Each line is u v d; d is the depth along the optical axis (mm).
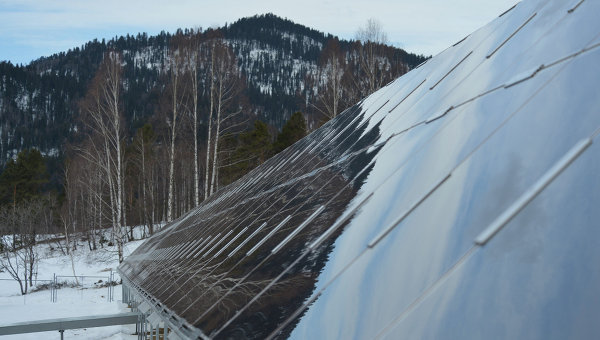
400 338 2963
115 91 38719
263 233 8211
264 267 6453
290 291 5035
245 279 6602
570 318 2152
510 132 4035
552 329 2182
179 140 62406
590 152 2918
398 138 7102
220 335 5391
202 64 41375
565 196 2789
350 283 4117
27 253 43875
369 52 44125
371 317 3432
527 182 3234
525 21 6609
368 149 7977
